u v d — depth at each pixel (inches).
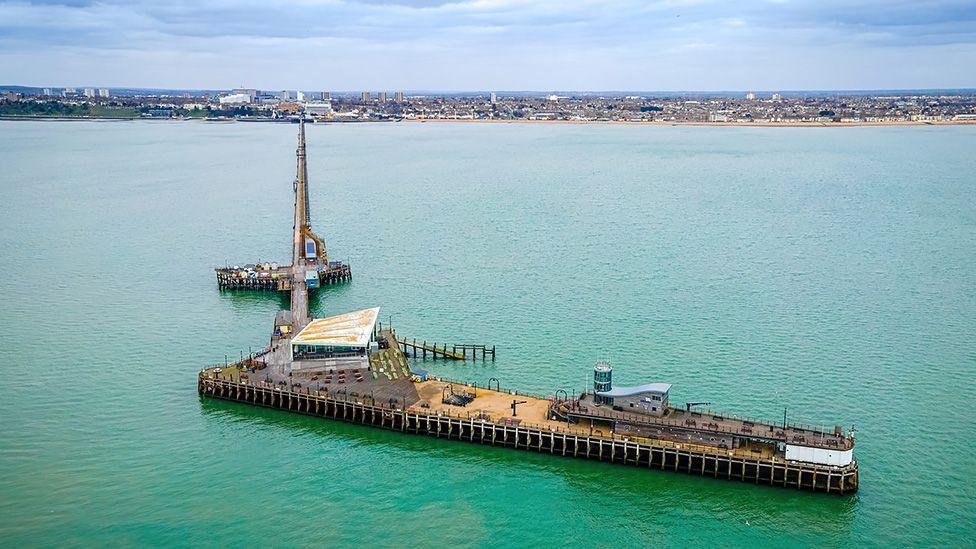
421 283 7746.1
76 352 5910.4
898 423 4699.8
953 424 4685.0
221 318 6771.7
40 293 7401.6
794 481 4069.9
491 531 3794.3
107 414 4911.4
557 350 5885.8
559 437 4426.7
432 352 5812.0
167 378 5467.5
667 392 4525.1
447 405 4781.0
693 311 6742.1
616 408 4571.9
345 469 4333.2
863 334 6146.7
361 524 3843.5
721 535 3747.5
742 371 5442.9
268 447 4559.5
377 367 5374.0
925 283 7559.1
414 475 4274.1
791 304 6914.4
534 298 7180.1
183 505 3969.0
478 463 4392.2
